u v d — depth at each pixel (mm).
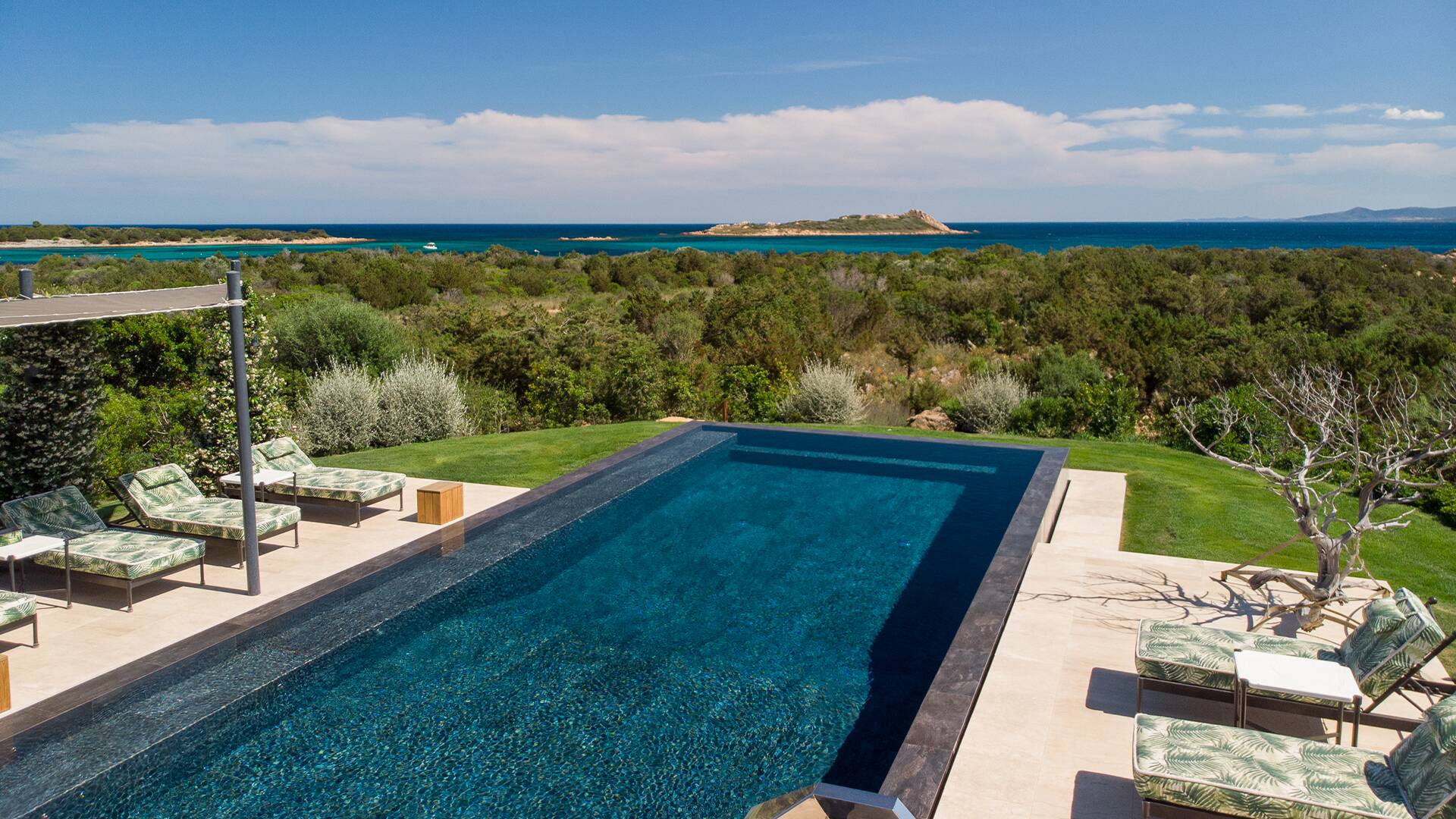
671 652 6078
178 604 6316
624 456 11406
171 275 33969
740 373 16656
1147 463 11086
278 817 4199
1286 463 10875
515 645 6195
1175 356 19797
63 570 6945
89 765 4332
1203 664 4438
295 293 19938
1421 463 9438
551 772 4598
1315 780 3416
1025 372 18969
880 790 4164
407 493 9617
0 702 4758
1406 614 4270
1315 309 28750
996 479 10953
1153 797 3520
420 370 13875
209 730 4848
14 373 7848
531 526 8406
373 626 6070
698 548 8359
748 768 4641
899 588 7340
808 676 5742
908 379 21406
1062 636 5723
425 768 4637
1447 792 3037
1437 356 19781
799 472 11305
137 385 13383
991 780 4105
